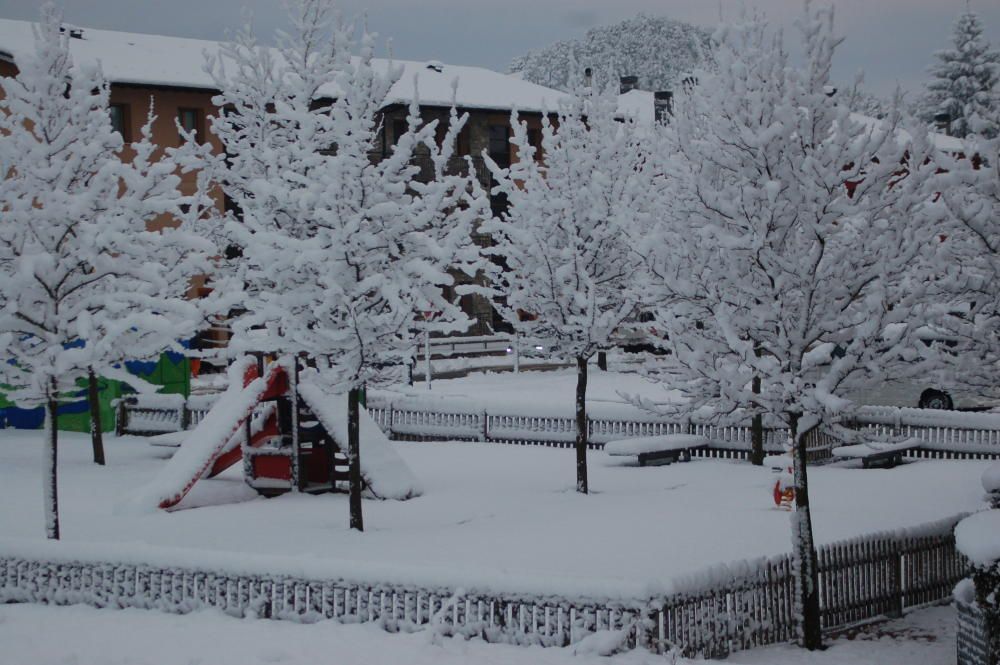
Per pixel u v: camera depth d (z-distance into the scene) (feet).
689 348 49.80
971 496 74.23
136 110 158.92
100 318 53.31
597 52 402.11
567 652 39.93
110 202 56.34
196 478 70.74
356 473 62.23
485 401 103.24
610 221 70.74
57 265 53.31
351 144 59.67
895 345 46.50
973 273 52.80
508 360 175.42
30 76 63.57
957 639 42.83
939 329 52.13
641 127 99.66
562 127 81.05
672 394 130.31
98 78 75.92
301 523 64.69
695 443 92.84
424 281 60.29
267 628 43.57
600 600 40.60
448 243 60.34
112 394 103.24
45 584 48.26
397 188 60.44
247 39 84.84
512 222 82.53
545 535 60.18
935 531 57.21
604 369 166.71
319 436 77.46
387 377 61.31
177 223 145.69
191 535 60.70
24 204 54.24
